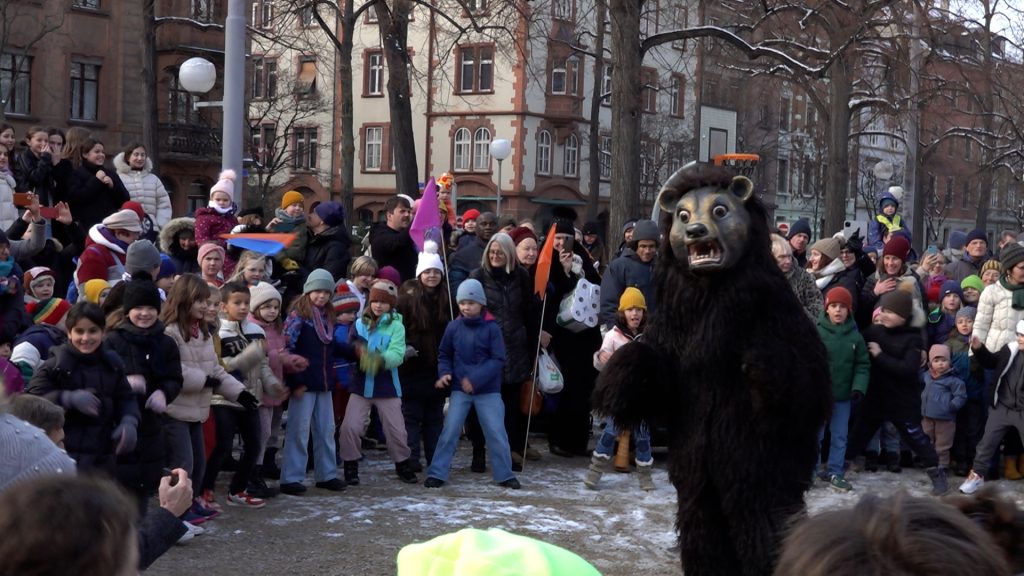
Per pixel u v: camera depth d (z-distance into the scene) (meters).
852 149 47.69
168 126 36.22
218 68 37.28
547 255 10.10
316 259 10.68
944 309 11.23
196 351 7.23
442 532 7.69
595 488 9.27
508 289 9.95
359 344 9.06
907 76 24.06
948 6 24.14
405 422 9.69
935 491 9.77
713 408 5.23
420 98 48.66
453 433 9.21
